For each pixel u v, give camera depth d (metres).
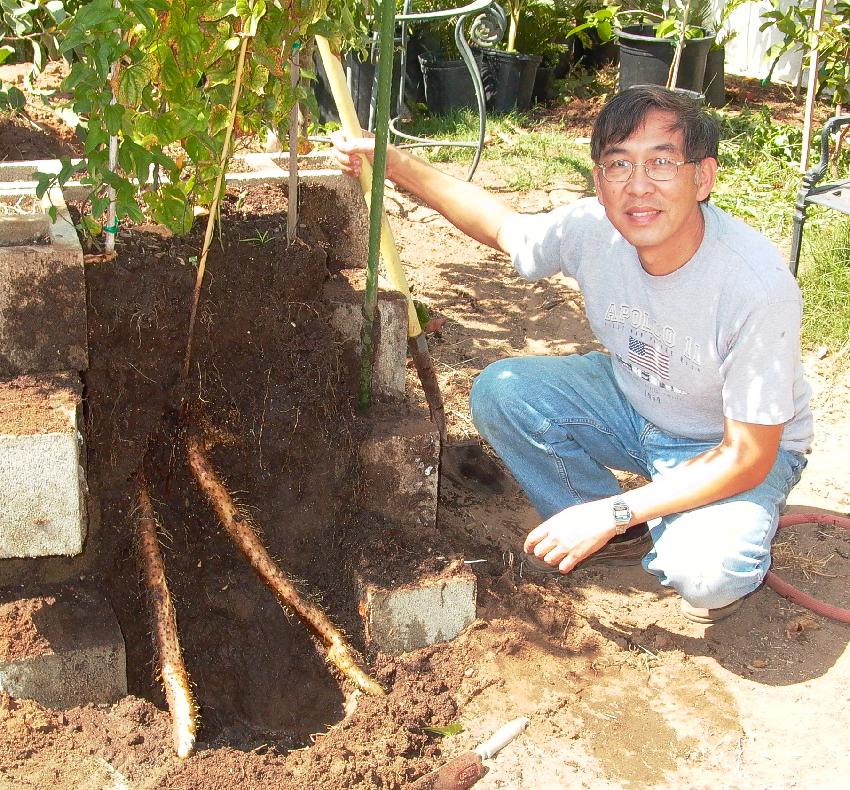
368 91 6.64
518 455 3.17
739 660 2.88
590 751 2.55
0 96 3.41
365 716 2.58
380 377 3.20
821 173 4.45
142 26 2.57
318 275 3.02
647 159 2.38
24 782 2.28
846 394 4.19
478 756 2.48
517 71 7.27
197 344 2.91
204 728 2.74
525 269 3.02
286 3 2.61
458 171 6.20
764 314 2.49
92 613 2.65
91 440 2.84
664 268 2.59
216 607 2.98
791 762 2.52
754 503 2.73
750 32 8.62
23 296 2.54
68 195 3.10
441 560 2.92
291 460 3.01
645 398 2.90
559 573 3.17
